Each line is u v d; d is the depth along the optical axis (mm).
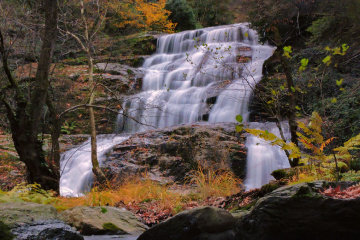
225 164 10305
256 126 11805
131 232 4520
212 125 12016
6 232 2756
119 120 15391
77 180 11109
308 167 5254
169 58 21156
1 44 6391
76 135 14062
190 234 2789
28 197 5141
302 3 6395
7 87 6773
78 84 15672
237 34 20375
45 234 2934
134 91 16750
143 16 26469
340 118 9906
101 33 20312
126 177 9719
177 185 9602
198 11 31078
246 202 5023
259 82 13289
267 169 10445
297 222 2359
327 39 7434
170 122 15414
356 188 2797
